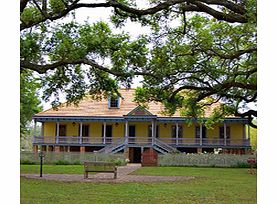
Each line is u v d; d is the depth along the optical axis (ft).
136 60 62.08
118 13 54.65
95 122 140.26
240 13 47.39
